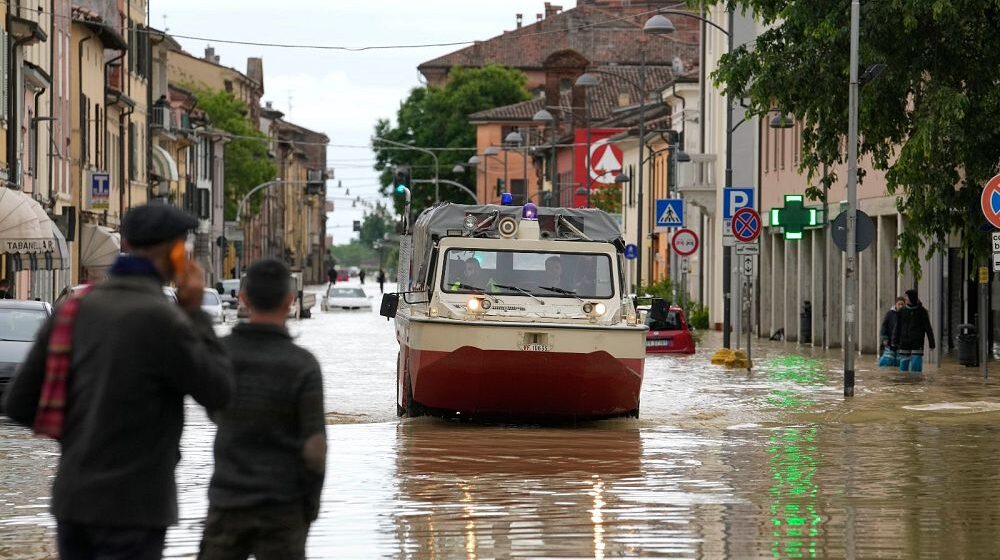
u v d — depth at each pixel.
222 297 104.44
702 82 98.12
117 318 9.47
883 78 37.66
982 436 28.22
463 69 186.00
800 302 72.75
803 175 72.44
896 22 37.09
